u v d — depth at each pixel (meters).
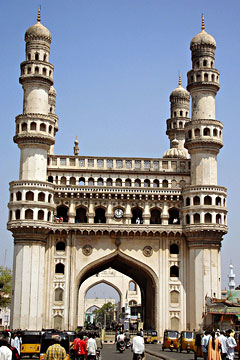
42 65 64.06
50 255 62.16
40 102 63.41
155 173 65.25
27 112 63.03
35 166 61.53
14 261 60.31
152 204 64.69
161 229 62.72
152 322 64.56
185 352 46.06
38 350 35.66
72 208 63.53
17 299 58.59
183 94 83.94
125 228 62.59
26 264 59.25
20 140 62.22
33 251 59.72
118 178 64.88
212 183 63.03
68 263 62.31
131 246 63.66
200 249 61.44
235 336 37.88
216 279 60.78
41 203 60.06
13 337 31.92
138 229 62.66
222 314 55.09
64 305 61.28
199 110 65.00
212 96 65.69
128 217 63.97
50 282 61.59
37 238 60.06
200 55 66.19
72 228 62.06
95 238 63.41
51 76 65.12
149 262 63.47
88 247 63.09
